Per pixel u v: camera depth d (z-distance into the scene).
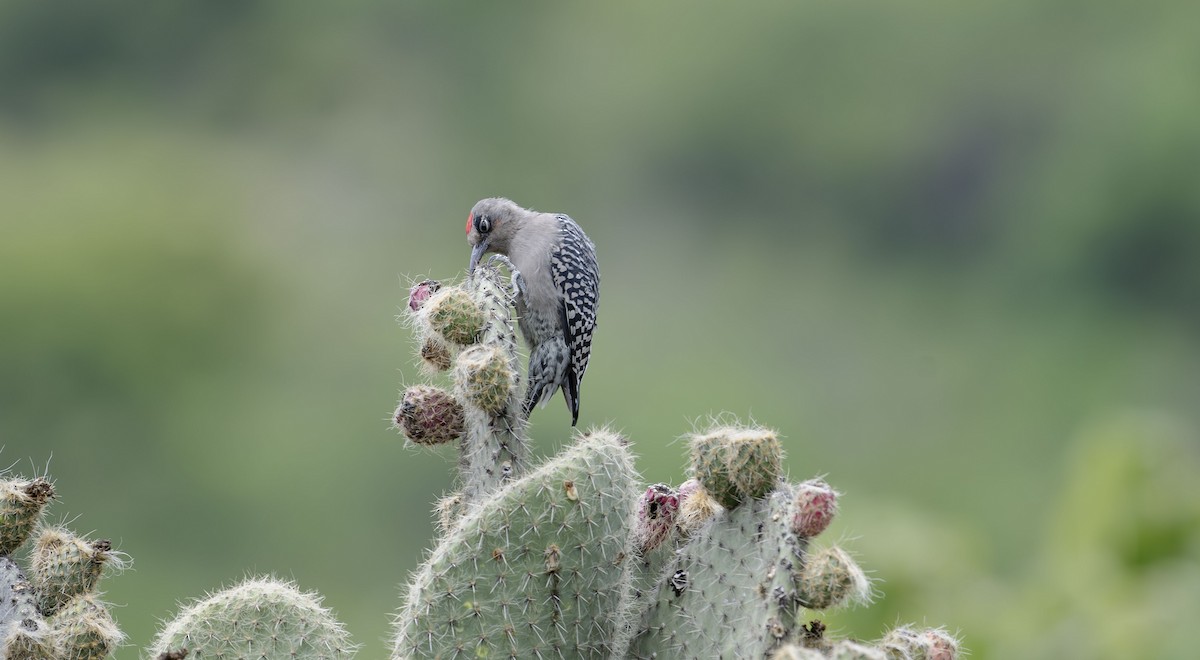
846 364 26.75
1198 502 9.36
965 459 24.02
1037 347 29.12
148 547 19.95
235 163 30.48
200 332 23.22
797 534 4.05
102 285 23.16
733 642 4.13
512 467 4.59
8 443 21.89
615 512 4.24
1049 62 32.44
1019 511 22.44
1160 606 8.67
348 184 31.17
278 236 27.00
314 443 20.44
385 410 21.77
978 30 32.84
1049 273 31.03
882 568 9.05
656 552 4.52
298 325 24.52
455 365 4.68
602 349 24.03
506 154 33.44
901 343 28.05
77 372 22.56
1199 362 29.56
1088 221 30.98
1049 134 32.31
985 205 32.25
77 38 34.41
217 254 24.34
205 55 34.94
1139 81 31.64
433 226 30.47
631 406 22.50
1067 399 26.84
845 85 32.94
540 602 4.18
